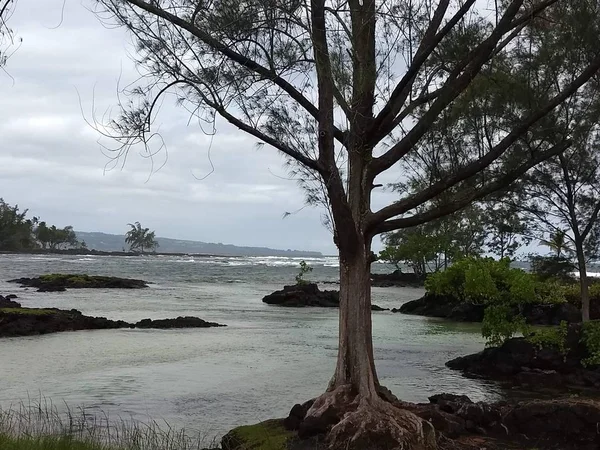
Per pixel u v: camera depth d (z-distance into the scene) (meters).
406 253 53.19
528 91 9.69
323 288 61.53
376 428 8.41
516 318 16.75
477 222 14.78
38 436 8.09
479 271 25.98
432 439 8.65
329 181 9.14
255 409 12.51
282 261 184.75
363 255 9.68
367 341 9.55
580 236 15.21
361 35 9.30
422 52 8.96
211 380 15.39
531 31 10.04
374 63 9.36
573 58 9.90
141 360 18.17
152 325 26.20
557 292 26.77
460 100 9.89
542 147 10.71
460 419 9.84
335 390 9.27
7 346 20.50
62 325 24.61
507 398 13.59
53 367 16.83
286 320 30.44
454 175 9.46
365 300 9.63
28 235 174.00
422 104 9.98
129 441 8.88
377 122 9.59
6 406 12.26
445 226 12.62
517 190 13.20
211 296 45.97
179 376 15.84
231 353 19.73
